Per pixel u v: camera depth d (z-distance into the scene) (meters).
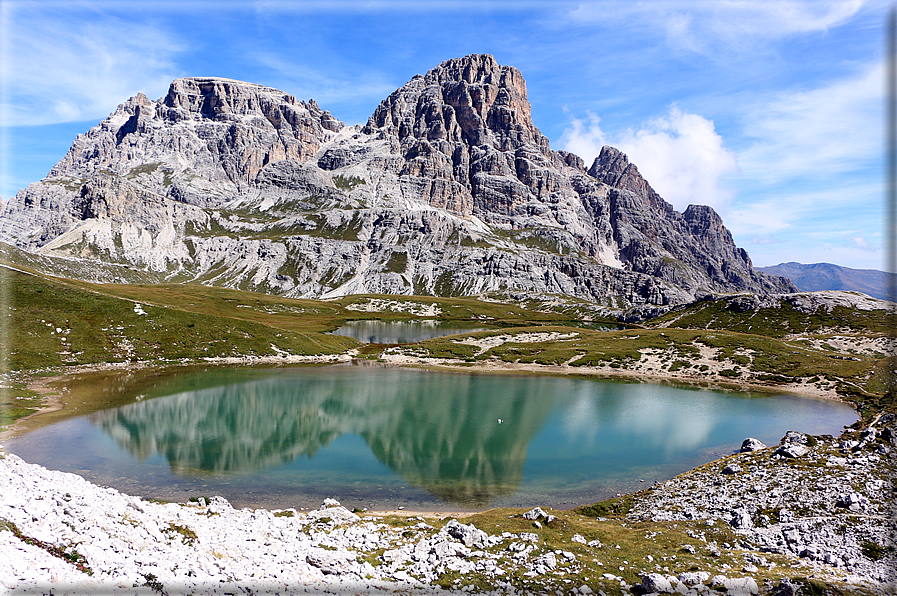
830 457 42.34
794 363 125.38
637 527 34.47
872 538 27.92
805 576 23.64
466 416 82.19
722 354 136.50
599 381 117.00
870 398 96.19
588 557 26.66
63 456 55.25
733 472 44.72
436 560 25.22
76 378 99.19
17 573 16.02
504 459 60.50
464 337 172.12
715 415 85.12
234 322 147.75
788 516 33.00
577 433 72.75
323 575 22.27
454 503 46.34
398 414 82.50
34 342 109.38
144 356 118.25
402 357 143.38
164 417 74.88
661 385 113.06
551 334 177.00
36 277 138.38
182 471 52.53
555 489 50.56
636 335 166.88
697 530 32.53
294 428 72.38
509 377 120.12
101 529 21.95
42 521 20.70
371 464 57.66
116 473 50.91
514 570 24.38
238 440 65.19
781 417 83.88
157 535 23.36
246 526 28.67
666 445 67.00
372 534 29.91
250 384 102.38
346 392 98.44
